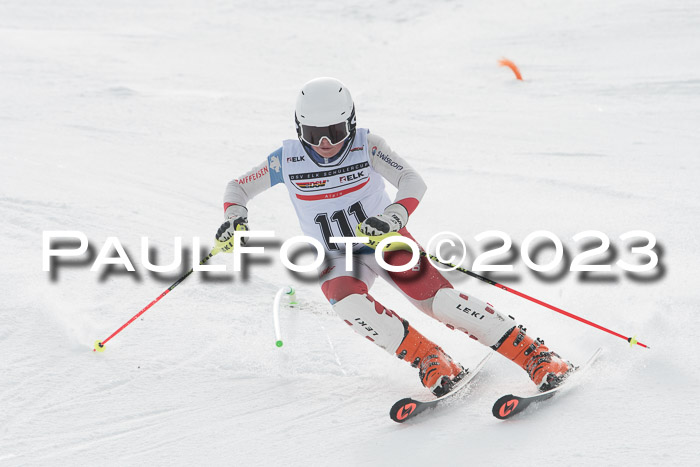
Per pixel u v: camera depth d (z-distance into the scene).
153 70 38.16
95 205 15.63
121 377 8.80
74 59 39.97
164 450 7.28
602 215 14.91
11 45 42.94
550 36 43.69
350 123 8.41
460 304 8.27
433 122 26.11
